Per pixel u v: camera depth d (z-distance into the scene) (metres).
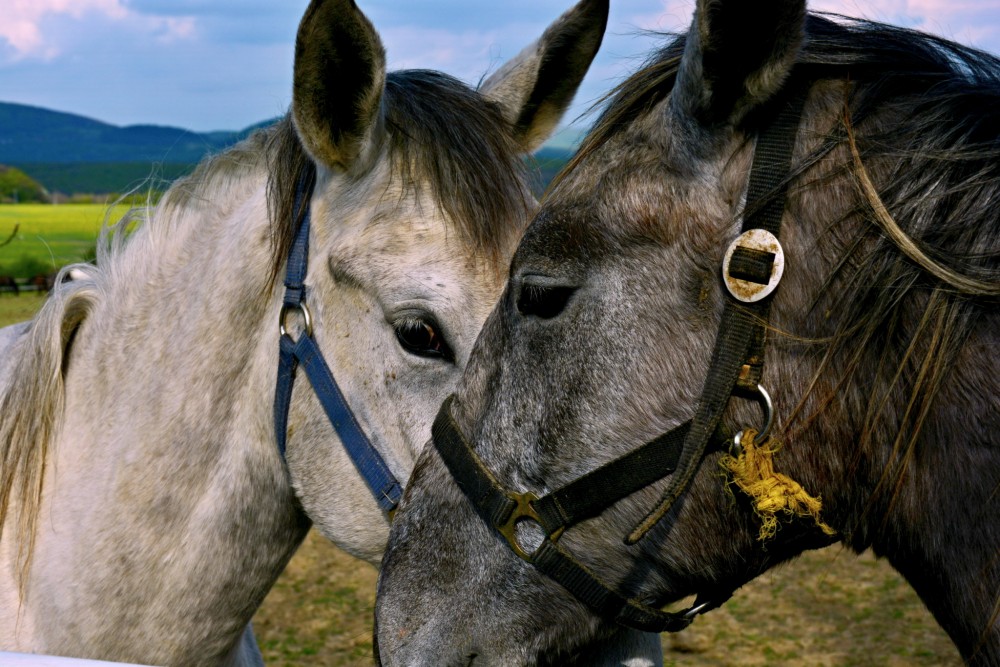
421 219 1.71
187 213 2.08
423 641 1.48
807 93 1.34
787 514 1.33
